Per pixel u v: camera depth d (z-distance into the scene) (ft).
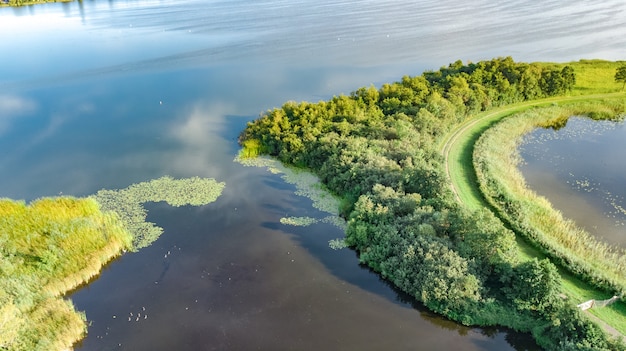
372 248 192.24
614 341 135.33
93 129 341.21
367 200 209.97
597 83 386.52
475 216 175.32
